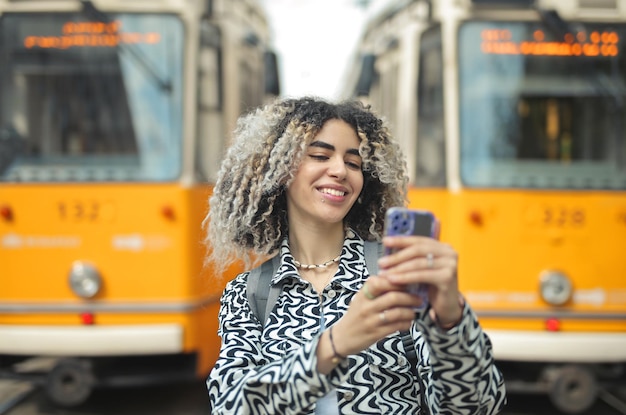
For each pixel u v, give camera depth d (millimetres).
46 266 4609
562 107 4773
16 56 4801
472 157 4742
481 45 4809
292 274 1641
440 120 4836
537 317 4570
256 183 1777
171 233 4621
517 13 4801
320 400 1538
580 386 4672
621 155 4754
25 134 4754
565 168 4738
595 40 4797
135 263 4609
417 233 1361
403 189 1856
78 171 4691
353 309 1351
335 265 1709
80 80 4781
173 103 4762
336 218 1677
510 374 4977
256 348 1580
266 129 1772
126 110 4762
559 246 4629
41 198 4641
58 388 4711
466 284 4633
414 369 1613
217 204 1862
